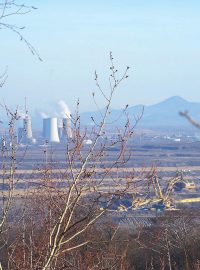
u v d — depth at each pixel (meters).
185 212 79.75
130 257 46.53
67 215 21.61
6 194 22.27
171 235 62.12
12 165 21.92
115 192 20.47
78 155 20.89
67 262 23.31
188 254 61.50
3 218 21.58
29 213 23.12
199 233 69.44
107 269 23.98
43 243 22.08
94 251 24.55
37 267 21.39
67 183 21.92
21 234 23.12
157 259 50.09
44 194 22.69
